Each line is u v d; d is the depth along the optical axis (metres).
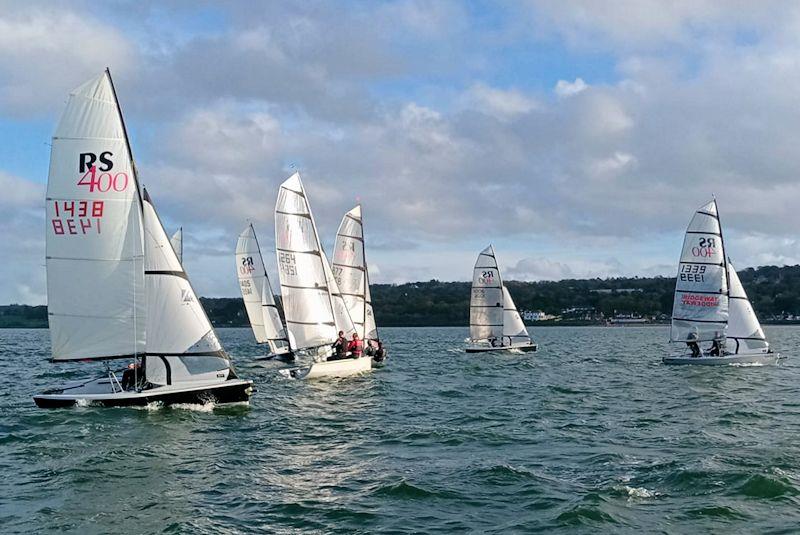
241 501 13.45
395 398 28.59
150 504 13.29
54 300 22.86
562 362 49.97
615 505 12.94
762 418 22.72
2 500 13.53
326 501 13.42
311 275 35.50
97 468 15.95
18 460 16.67
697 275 43.69
